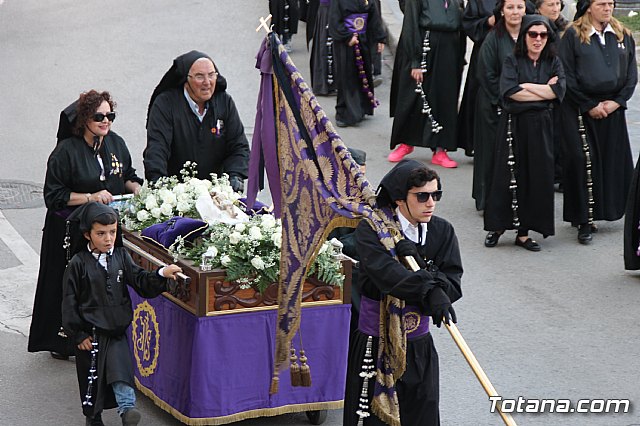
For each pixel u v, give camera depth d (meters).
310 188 7.99
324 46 20.19
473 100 16.84
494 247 13.77
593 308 11.84
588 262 13.28
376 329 7.62
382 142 18.25
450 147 17.02
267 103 8.94
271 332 8.95
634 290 12.37
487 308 11.80
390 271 7.26
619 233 14.40
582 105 13.74
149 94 20.31
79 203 10.20
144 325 9.61
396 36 23.89
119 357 8.87
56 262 10.41
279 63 8.40
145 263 9.58
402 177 7.44
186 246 9.26
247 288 8.81
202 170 10.91
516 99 13.27
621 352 10.73
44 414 9.49
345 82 18.86
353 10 18.58
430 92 16.75
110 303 8.88
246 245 8.76
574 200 13.91
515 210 13.47
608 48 13.84
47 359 10.69
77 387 10.06
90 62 22.44
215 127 10.84
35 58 22.77
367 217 7.52
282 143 8.26
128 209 10.09
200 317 8.70
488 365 10.41
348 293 9.14
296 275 7.98
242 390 8.94
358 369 7.70
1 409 9.57
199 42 24.00
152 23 25.72
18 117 19.09
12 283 12.48
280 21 23.69
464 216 14.90
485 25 16.28
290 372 8.49
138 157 17.05
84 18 26.33
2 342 11.01
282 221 8.09
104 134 10.18
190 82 10.56
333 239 9.28
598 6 13.72
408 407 7.68
